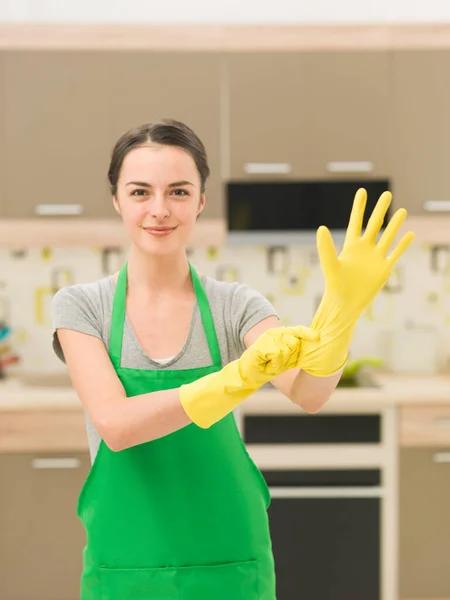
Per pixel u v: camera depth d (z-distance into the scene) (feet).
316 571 9.00
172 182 3.55
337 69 9.64
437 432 9.12
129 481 3.72
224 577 3.71
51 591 9.17
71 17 10.61
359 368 10.36
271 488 9.00
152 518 3.70
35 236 9.66
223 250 11.05
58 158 9.60
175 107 9.59
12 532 9.13
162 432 3.27
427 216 9.81
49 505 9.12
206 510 3.72
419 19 10.78
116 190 3.72
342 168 9.70
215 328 3.91
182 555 3.69
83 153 9.61
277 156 9.66
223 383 3.10
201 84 9.57
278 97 9.62
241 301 3.98
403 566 9.25
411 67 9.68
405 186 9.77
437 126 9.72
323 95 9.65
